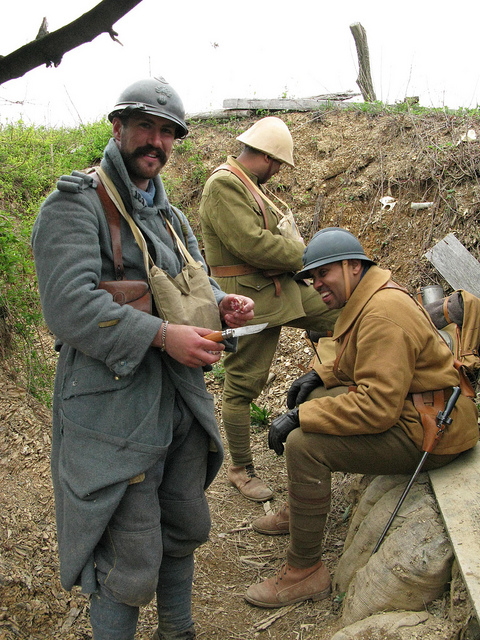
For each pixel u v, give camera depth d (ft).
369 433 7.75
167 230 6.99
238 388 11.01
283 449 8.46
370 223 16.22
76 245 5.85
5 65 4.52
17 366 11.12
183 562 7.28
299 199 17.80
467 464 8.02
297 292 11.17
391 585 7.02
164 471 6.96
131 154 6.33
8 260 10.92
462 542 6.57
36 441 9.80
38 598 7.73
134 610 6.48
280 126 10.82
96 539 5.97
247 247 10.26
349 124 18.78
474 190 14.66
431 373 7.89
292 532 8.33
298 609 8.38
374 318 7.67
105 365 6.17
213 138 20.81
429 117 17.35
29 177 19.76
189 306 6.51
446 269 13.79
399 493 8.09
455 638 6.26
